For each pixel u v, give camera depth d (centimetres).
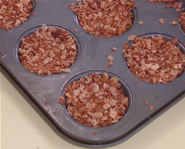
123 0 52
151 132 42
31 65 45
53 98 42
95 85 44
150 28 49
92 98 43
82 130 40
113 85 44
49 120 41
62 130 40
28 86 43
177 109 44
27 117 43
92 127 41
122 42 47
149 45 47
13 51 46
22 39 47
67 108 42
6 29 48
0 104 43
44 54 46
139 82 44
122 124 41
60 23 49
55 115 41
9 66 44
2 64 45
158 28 49
